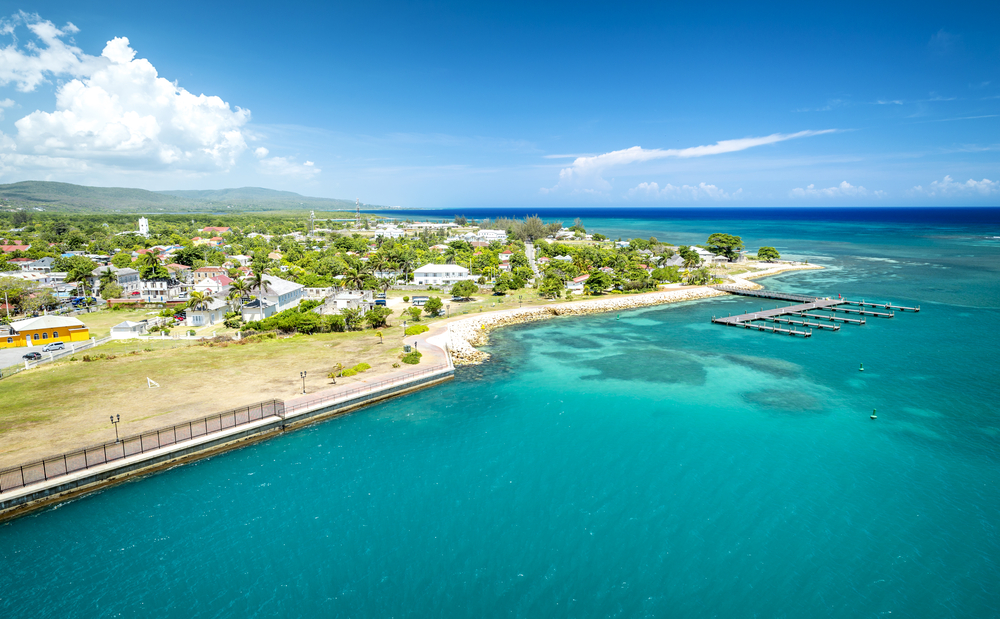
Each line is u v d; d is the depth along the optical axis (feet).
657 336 346.74
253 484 162.30
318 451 183.73
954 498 151.64
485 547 132.77
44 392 219.00
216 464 174.50
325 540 135.85
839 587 118.32
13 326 293.84
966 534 135.54
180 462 174.40
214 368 254.88
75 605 114.01
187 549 132.26
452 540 135.54
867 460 174.60
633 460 175.94
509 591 118.01
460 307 424.05
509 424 205.67
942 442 186.39
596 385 249.75
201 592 117.91
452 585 119.85
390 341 310.24
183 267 568.82
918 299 455.22
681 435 194.49
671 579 121.29
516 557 128.98
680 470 169.17
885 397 230.27
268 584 120.37
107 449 169.37
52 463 159.53
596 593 117.29
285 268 627.05
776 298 475.31
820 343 323.78
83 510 148.15
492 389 245.24
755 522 141.79
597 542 134.31
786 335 347.97
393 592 117.80
